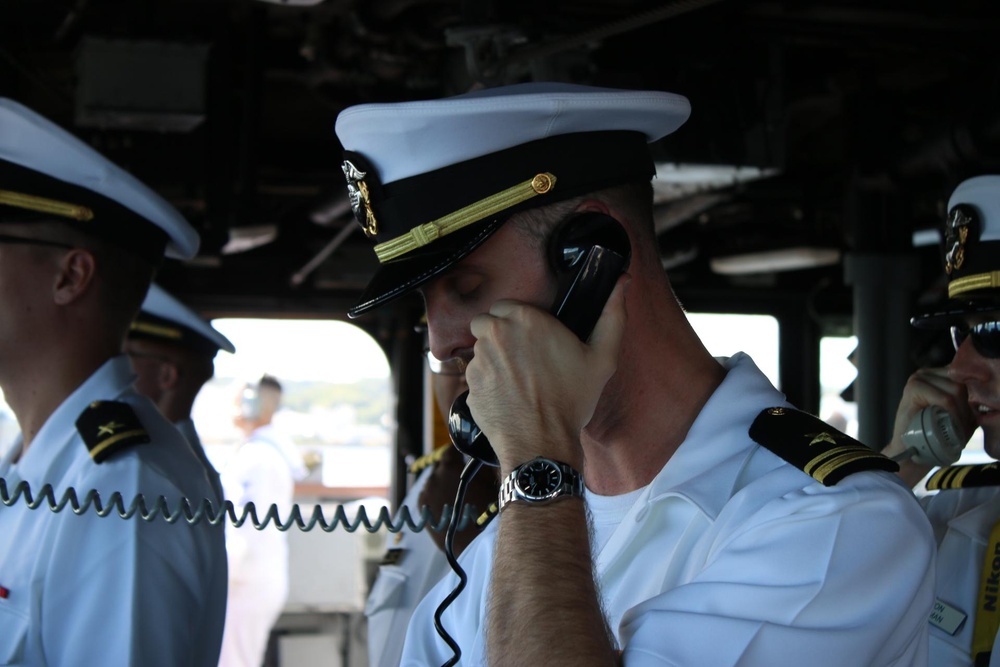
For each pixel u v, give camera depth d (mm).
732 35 4121
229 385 7203
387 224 1437
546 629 1176
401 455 5613
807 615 1215
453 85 4031
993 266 2016
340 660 6418
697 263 5969
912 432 2277
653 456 1495
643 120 1466
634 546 1462
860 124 4688
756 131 4145
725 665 1206
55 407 2215
